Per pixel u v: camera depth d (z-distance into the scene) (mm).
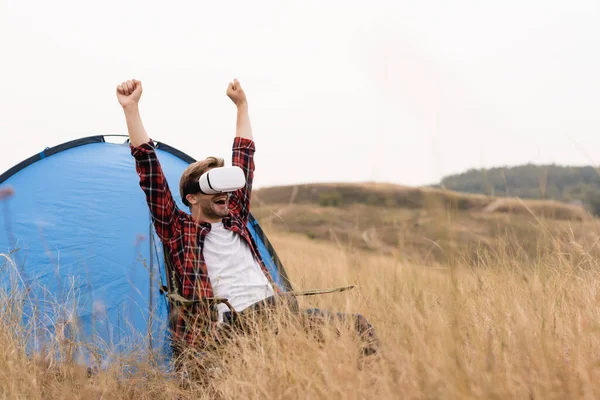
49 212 4516
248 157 4258
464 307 3260
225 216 3828
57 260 4293
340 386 2531
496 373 2420
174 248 3727
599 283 3658
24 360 3314
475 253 3861
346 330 2990
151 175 3709
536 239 3842
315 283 4375
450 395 2221
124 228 4484
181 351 3547
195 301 3469
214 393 3180
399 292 3195
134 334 3922
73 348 3445
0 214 4496
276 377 2791
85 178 4746
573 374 2445
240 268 3727
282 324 3291
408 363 2510
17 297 3883
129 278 4250
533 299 3293
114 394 3189
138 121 3756
